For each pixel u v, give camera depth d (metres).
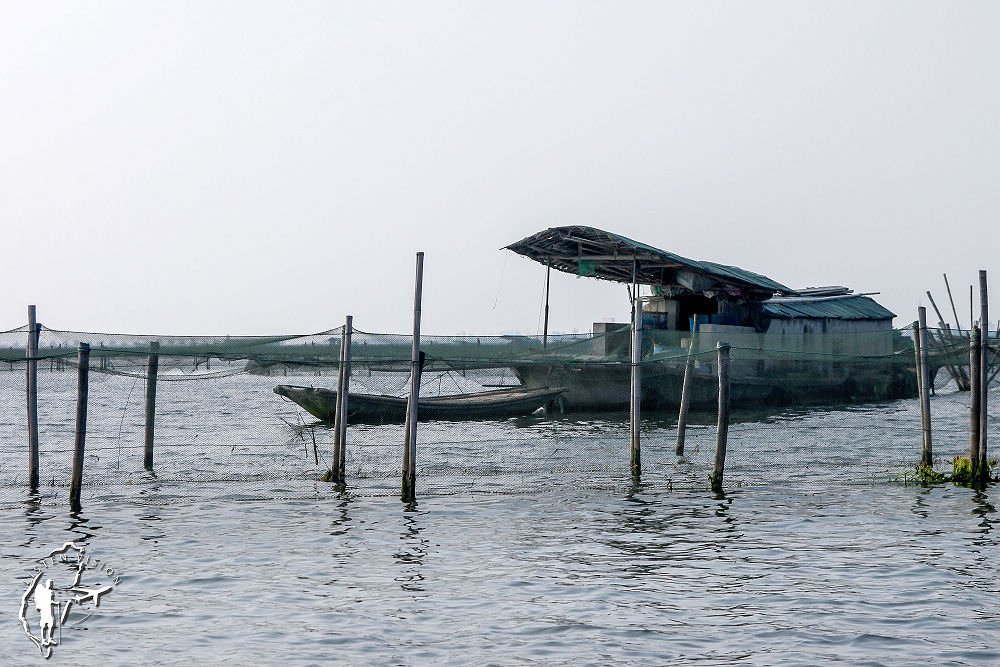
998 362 33.91
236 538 18.14
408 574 15.70
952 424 38.56
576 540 18.06
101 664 11.75
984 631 12.80
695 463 27.75
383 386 50.97
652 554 16.98
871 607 13.81
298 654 12.11
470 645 12.42
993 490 22.94
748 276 48.44
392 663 11.83
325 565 16.23
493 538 18.22
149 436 26.38
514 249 44.56
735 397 42.03
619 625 13.14
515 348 37.75
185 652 12.16
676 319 46.78
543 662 11.86
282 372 29.33
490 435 34.59
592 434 34.91
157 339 26.31
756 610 13.73
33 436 22.77
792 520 19.75
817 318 51.56
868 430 36.31
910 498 22.08
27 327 22.95
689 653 12.12
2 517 19.78
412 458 21.88
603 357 38.72
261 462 27.98
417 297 21.81
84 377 20.98
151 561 16.42
